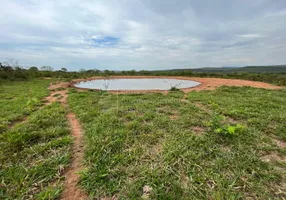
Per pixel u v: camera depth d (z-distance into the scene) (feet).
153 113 12.87
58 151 7.23
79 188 5.23
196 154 7.05
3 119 11.50
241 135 8.75
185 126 10.37
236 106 15.39
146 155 7.01
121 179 5.55
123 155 6.91
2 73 42.09
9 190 5.01
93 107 14.93
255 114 12.64
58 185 5.31
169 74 78.02
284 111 13.53
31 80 46.37
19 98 19.22
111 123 10.45
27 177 5.52
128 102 17.31
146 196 4.84
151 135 8.84
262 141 8.30
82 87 37.93
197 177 5.62
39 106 16.26
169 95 22.98
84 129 10.11
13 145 7.37
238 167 6.15
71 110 14.73
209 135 8.79
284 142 8.49
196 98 19.72
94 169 5.98
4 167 6.06
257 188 5.16
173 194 4.90
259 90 26.71
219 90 27.20
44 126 10.16
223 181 5.40
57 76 62.54
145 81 57.06
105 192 5.04
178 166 6.23
